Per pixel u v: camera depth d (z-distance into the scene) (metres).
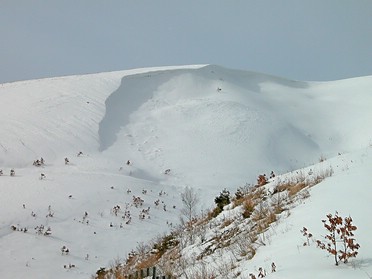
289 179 13.36
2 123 36.69
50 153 32.78
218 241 10.66
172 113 47.16
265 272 6.30
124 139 39.66
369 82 66.25
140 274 9.78
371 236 6.75
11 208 22.38
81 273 16.88
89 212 23.70
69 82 50.09
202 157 38.47
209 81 57.12
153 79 54.88
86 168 31.39
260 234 8.80
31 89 47.53
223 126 44.78
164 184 31.88
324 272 5.70
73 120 39.41
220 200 15.31
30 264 17.02
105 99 45.88
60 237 20.28
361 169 11.00
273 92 60.59
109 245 20.30
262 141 42.94
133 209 25.14
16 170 29.05
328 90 65.44
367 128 49.56
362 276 5.37
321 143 47.12
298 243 7.18
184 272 8.90
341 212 8.05
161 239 16.42
